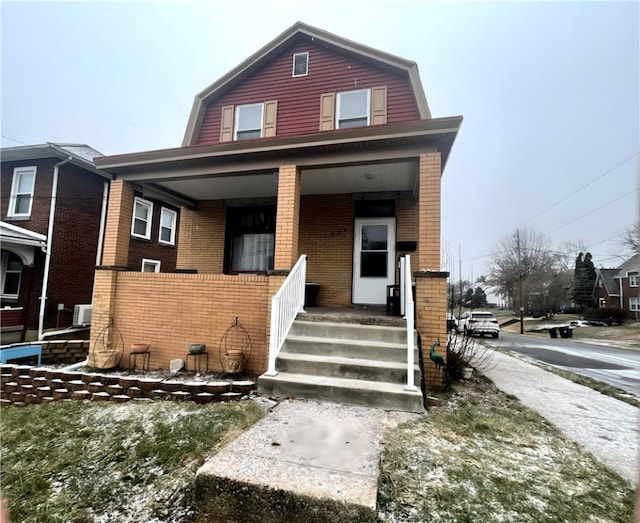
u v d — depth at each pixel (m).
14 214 9.99
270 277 5.26
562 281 36.50
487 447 3.00
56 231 9.73
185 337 5.59
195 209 8.39
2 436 3.58
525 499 2.25
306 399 3.90
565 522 2.04
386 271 7.07
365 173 6.07
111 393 4.62
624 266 31.94
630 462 2.86
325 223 7.43
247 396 4.11
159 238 13.46
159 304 5.77
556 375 6.62
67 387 4.85
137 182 6.38
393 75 7.20
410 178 6.33
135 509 2.30
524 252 36.84
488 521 2.03
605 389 5.46
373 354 4.40
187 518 2.18
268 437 2.83
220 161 5.77
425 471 2.52
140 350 5.49
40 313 9.23
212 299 5.54
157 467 2.75
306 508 2.01
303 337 4.81
